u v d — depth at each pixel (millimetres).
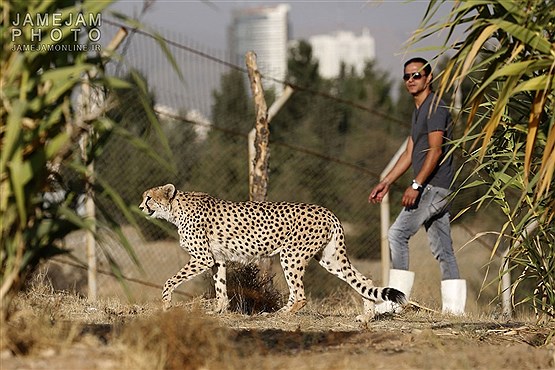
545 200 15375
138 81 11883
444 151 21719
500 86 15680
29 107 11469
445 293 22219
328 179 38719
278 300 22594
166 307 20000
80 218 12062
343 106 53281
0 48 11625
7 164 11500
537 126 13148
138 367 11852
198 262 21000
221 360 12727
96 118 11805
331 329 17156
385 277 28469
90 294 24250
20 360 12047
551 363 13859
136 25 11609
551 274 15938
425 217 21797
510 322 19172
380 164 52219
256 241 20844
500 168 17062
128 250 12242
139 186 29297
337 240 20703
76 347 12828
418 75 21734
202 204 21125
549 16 13141
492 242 34281
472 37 13469
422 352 14219
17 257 11742
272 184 39094
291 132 51375
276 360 13125
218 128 26766
